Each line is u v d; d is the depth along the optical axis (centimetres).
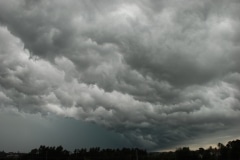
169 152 8231
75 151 8500
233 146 8500
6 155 8106
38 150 7925
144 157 7925
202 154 8462
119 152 8262
